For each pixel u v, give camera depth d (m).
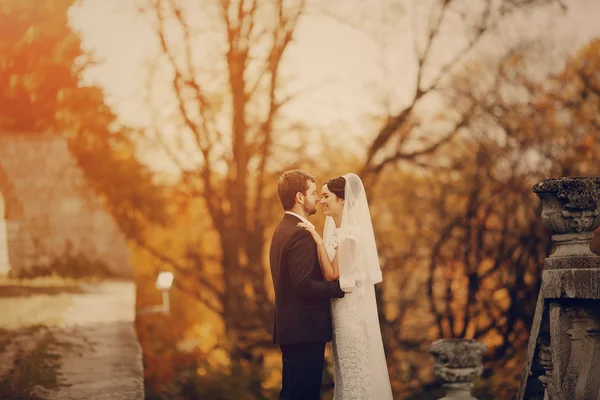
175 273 14.43
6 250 13.99
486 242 14.17
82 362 7.37
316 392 4.36
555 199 4.09
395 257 14.24
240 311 14.27
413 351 13.86
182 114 14.80
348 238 4.43
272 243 4.52
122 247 14.51
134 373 6.94
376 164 14.66
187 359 12.96
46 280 13.70
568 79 14.27
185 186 14.71
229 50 14.82
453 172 14.45
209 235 14.66
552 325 3.99
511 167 14.27
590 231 4.06
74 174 14.66
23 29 14.61
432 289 14.13
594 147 14.05
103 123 14.72
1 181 14.24
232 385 12.27
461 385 6.09
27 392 6.32
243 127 14.75
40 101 14.73
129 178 14.60
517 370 13.55
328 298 4.39
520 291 14.01
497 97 14.48
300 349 4.35
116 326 9.34
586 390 3.82
